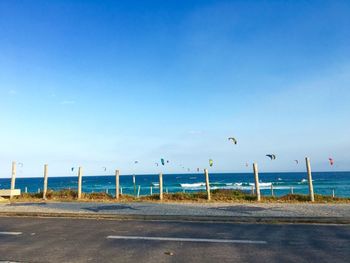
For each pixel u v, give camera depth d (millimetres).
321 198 18625
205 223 11055
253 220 11383
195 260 6465
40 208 14672
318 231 9516
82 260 6469
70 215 12734
